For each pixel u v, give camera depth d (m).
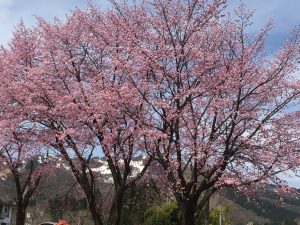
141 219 25.09
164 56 13.22
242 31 13.35
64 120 14.91
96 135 14.20
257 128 12.41
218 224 24.31
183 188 12.46
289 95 12.92
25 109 14.69
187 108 12.87
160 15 13.82
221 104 12.20
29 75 14.86
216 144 12.49
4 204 39.56
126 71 13.52
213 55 13.23
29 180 18.55
